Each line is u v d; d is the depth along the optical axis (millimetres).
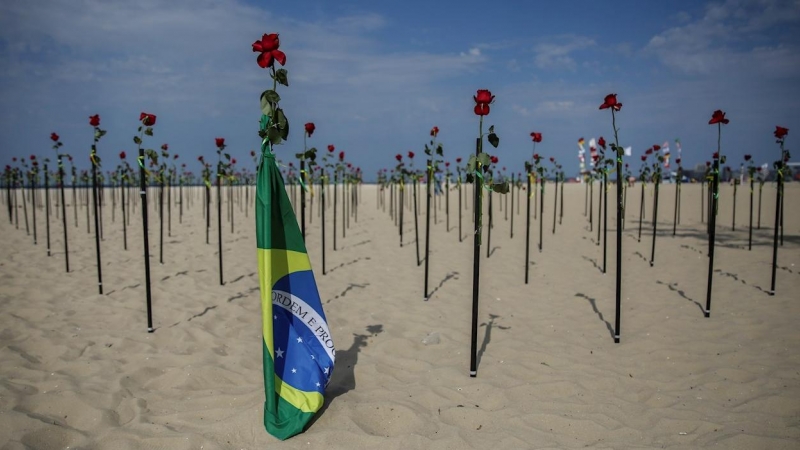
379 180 28500
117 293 9227
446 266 12148
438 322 7602
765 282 9812
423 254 13859
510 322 7602
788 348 6223
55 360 5895
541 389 5168
